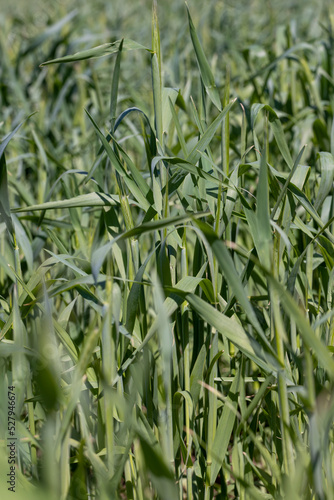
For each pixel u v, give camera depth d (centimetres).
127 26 486
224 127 119
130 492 109
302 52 304
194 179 127
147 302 154
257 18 555
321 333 119
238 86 293
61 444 91
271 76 244
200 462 118
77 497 92
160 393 108
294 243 131
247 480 119
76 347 112
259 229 95
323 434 83
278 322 92
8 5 585
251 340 94
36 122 262
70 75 291
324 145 195
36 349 80
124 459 89
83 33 430
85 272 112
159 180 122
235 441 109
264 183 93
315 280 163
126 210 116
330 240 123
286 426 94
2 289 174
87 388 111
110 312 88
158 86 119
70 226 162
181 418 115
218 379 123
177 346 125
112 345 93
